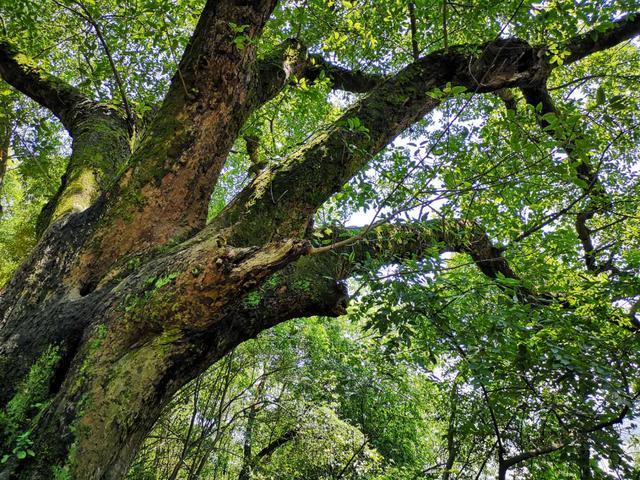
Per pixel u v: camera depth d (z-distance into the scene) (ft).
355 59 18.33
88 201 10.34
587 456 10.54
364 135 9.84
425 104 11.08
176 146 9.11
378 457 24.30
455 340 9.84
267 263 6.19
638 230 15.83
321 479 23.53
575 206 17.33
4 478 5.57
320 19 13.85
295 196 9.00
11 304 7.83
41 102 14.51
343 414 27.58
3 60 14.10
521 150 8.90
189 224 9.16
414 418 27.91
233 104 9.59
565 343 10.46
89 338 6.81
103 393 6.33
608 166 15.25
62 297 7.87
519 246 13.41
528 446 13.56
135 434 6.82
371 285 9.86
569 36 12.95
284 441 25.21
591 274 13.21
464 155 9.04
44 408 6.31
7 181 32.35
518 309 9.52
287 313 8.41
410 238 11.71
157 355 6.77
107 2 13.99
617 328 12.16
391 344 10.25
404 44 19.08
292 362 23.67
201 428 21.21
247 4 9.09
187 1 13.44
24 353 6.95
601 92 8.16
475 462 17.13
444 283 9.86
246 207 8.77
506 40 11.98
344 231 10.92
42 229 10.45
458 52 11.57
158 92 17.56
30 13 13.53
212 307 6.57
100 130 12.66
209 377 22.85
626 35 14.74
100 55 16.61
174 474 19.11
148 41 15.84
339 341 30.25
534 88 14.57
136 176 8.93
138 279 7.30
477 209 13.35
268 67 12.14
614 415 10.85
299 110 19.22
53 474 5.64
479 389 14.30
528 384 11.23
